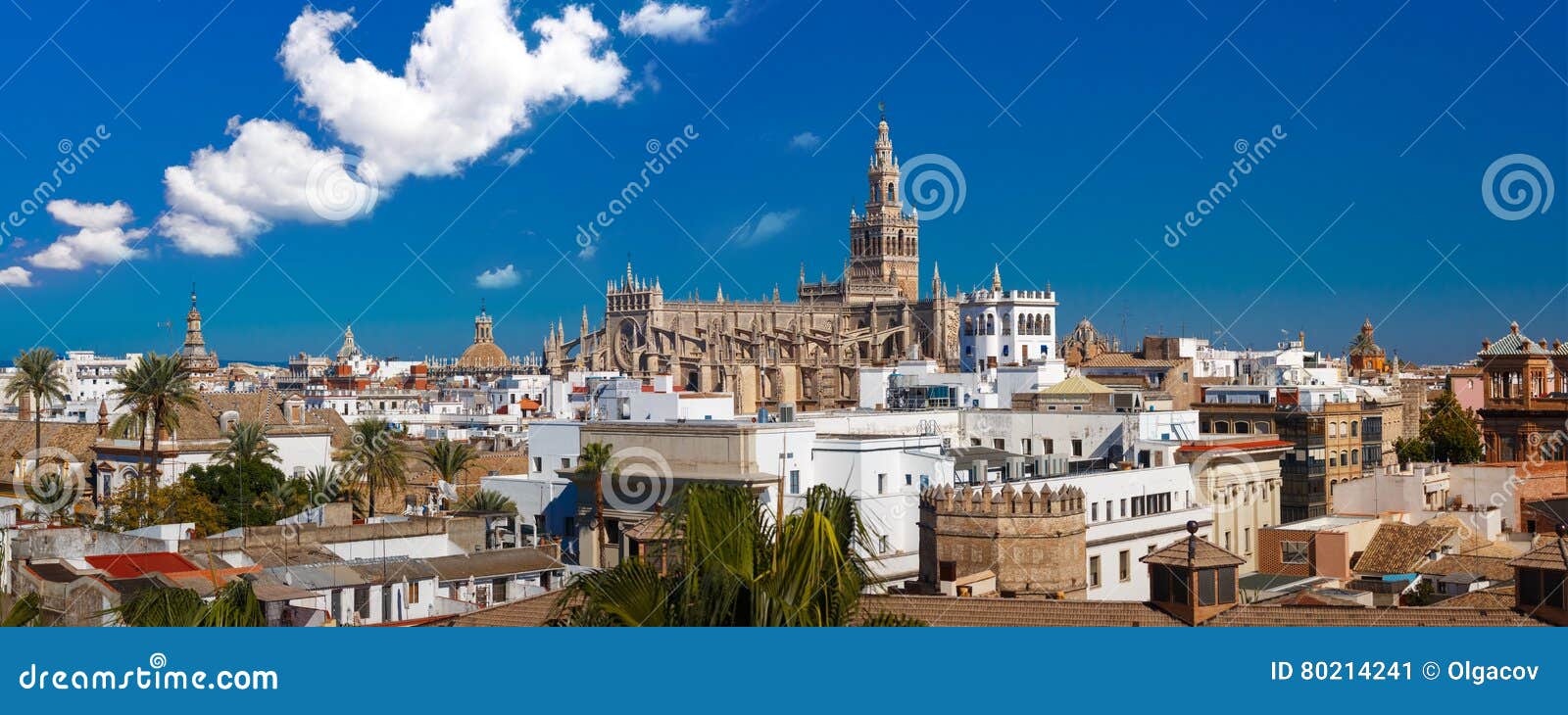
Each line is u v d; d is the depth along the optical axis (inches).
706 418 4864.7
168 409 5088.6
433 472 5629.9
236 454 5014.8
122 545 3250.5
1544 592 1977.1
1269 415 5762.8
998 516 3014.3
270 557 3233.3
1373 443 5915.4
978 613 2210.9
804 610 1266.0
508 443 6875.0
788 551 1275.8
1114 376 7824.8
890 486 3909.9
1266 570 3996.1
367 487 5231.3
